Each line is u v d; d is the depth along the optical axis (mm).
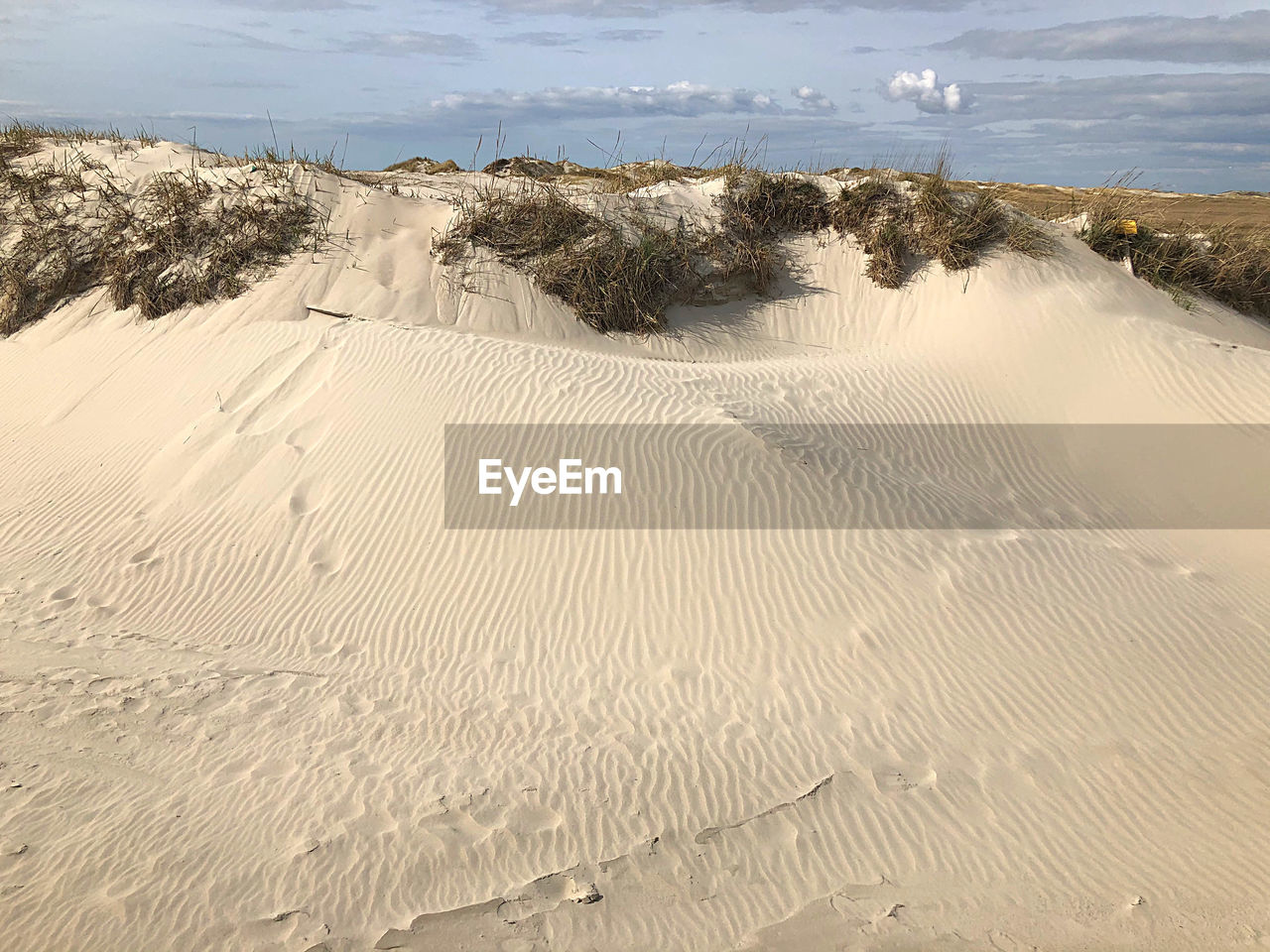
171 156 14883
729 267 13648
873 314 13375
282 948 4371
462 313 12203
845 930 4691
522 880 4895
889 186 14438
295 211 13078
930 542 7918
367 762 5746
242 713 6199
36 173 14406
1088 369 11234
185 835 5016
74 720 6012
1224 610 7375
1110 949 4566
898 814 5434
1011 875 5039
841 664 6680
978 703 6316
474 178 16453
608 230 13328
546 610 7297
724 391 10250
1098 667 6625
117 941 4328
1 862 4727
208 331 11398
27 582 7949
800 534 7832
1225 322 13266
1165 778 5688
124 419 10312
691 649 6887
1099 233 14031
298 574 7871
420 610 7391
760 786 5609
